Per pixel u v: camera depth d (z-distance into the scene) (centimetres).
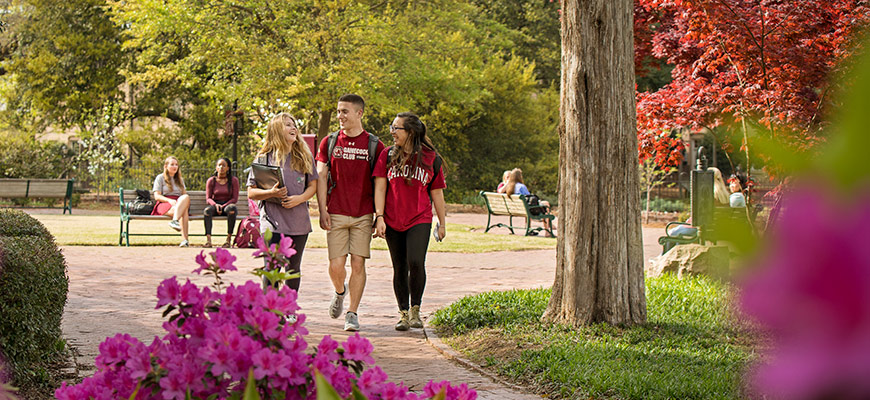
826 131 52
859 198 46
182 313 302
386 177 834
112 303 960
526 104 4516
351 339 304
